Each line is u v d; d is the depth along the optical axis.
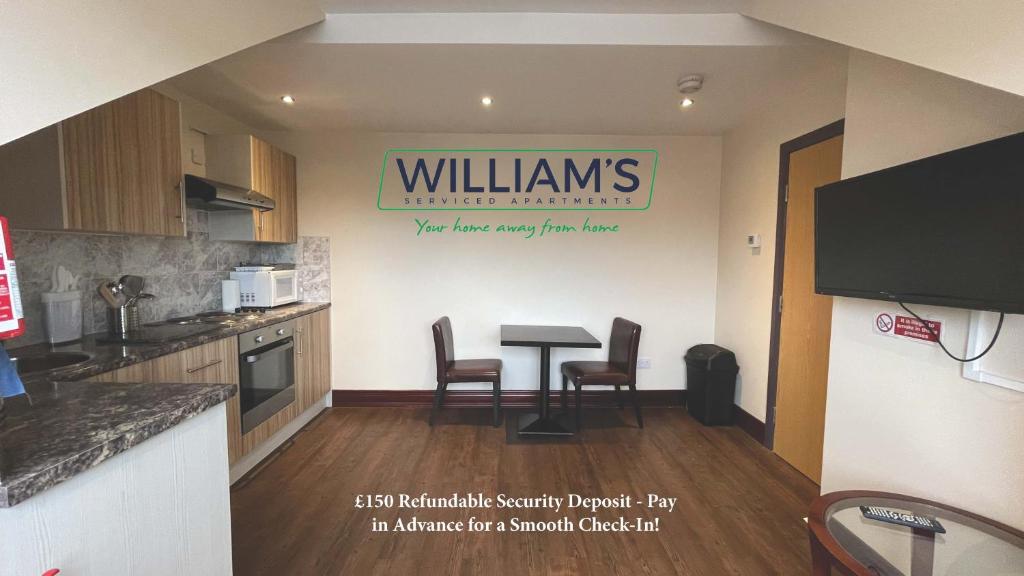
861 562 1.07
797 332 2.49
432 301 3.54
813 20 1.45
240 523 1.95
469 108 2.85
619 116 3.00
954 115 1.21
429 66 2.21
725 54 2.06
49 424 0.85
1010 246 0.94
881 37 1.18
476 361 3.33
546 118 3.07
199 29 1.24
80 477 0.74
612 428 3.11
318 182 3.44
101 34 0.94
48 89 0.84
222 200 2.32
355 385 3.56
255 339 2.40
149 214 1.94
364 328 3.53
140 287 2.10
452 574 1.64
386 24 1.95
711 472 2.46
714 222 3.54
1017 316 1.06
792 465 2.53
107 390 1.07
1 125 0.76
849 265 1.42
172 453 0.94
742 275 3.11
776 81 2.38
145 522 0.88
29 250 1.75
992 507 1.13
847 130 1.59
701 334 3.60
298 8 1.75
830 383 1.70
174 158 2.09
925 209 1.14
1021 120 1.06
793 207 2.51
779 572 1.67
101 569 0.79
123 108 1.80
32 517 0.68
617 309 3.57
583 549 1.79
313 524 1.95
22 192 1.53
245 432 2.32
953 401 1.22
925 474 1.31
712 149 3.49
